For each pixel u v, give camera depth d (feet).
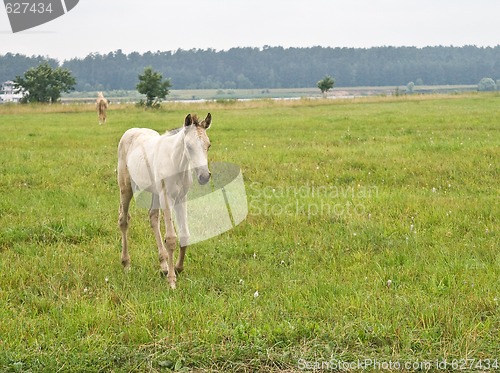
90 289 27.04
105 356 20.40
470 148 60.90
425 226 35.76
